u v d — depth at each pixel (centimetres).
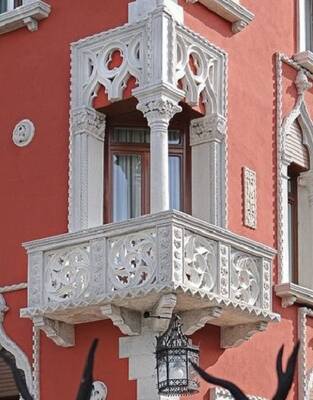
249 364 1634
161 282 1387
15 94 1711
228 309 1480
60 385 1559
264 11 1806
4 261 1656
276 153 1772
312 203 1842
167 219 1399
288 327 1727
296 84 1852
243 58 1727
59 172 1625
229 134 1658
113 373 1511
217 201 1612
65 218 1600
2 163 1698
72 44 1644
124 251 1435
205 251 1452
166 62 1532
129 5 1597
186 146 1644
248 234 1669
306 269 1823
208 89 1628
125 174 1638
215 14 1675
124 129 1650
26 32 1719
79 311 1485
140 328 1488
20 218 1655
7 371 1650
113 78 1580
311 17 1936
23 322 1616
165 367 1405
